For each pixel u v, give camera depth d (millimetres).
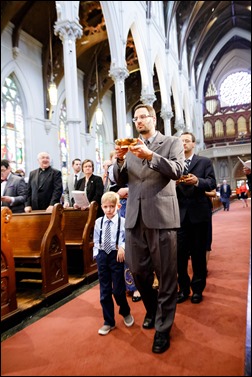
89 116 18688
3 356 2318
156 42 19141
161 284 2385
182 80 26141
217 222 10586
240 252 5625
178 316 2865
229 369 1959
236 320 2709
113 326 2672
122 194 3648
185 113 27875
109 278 2732
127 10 14469
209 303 3156
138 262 2488
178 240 3215
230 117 34344
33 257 3535
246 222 10094
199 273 3287
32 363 2193
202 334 2479
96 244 2785
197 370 1973
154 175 2438
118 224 2758
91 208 4605
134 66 18734
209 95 35312
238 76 35469
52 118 15297
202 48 32656
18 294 3719
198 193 3225
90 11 13836
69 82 9391
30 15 12883
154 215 2373
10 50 12844
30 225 3998
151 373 1969
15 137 13211
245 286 3654
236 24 32219
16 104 13453
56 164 15352
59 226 3873
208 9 26859
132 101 22312
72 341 2502
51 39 14594
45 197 4949
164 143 2541
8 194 4461
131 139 2232
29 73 13914
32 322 3041
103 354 2252
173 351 2230
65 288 3828
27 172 13570
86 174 4973
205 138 35062
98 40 15320
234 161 30750
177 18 25125
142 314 2988
